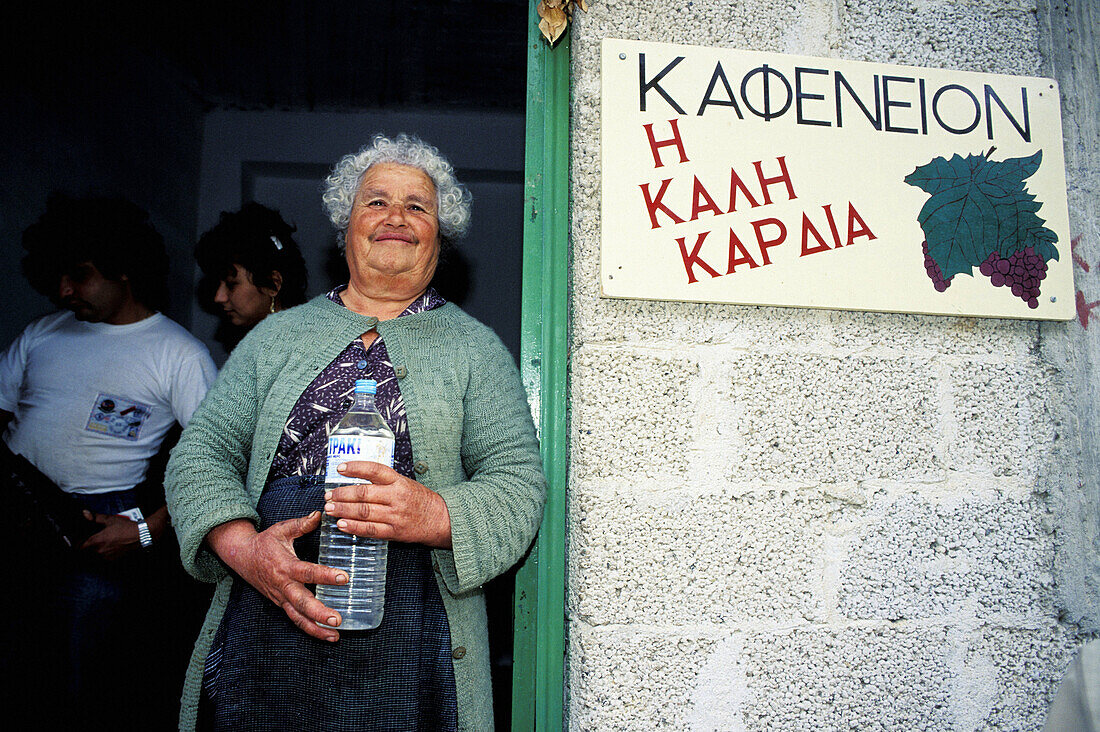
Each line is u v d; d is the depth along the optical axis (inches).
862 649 54.4
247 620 44.4
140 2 79.4
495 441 50.3
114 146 76.4
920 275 58.9
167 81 78.4
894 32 62.9
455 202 58.9
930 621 55.4
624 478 54.1
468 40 79.9
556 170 63.2
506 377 53.3
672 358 56.0
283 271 75.6
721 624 53.4
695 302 56.6
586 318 56.0
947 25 63.7
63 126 76.1
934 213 60.1
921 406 58.1
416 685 43.7
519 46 79.9
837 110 60.6
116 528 67.0
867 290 58.1
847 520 55.9
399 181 56.5
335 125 79.0
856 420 57.2
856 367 58.0
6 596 65.0
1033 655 55.9
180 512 45.4
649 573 53.3
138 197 75.5
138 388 68.8
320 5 79.7
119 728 65.7
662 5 60.6
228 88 79.1
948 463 57.6
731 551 54.2
